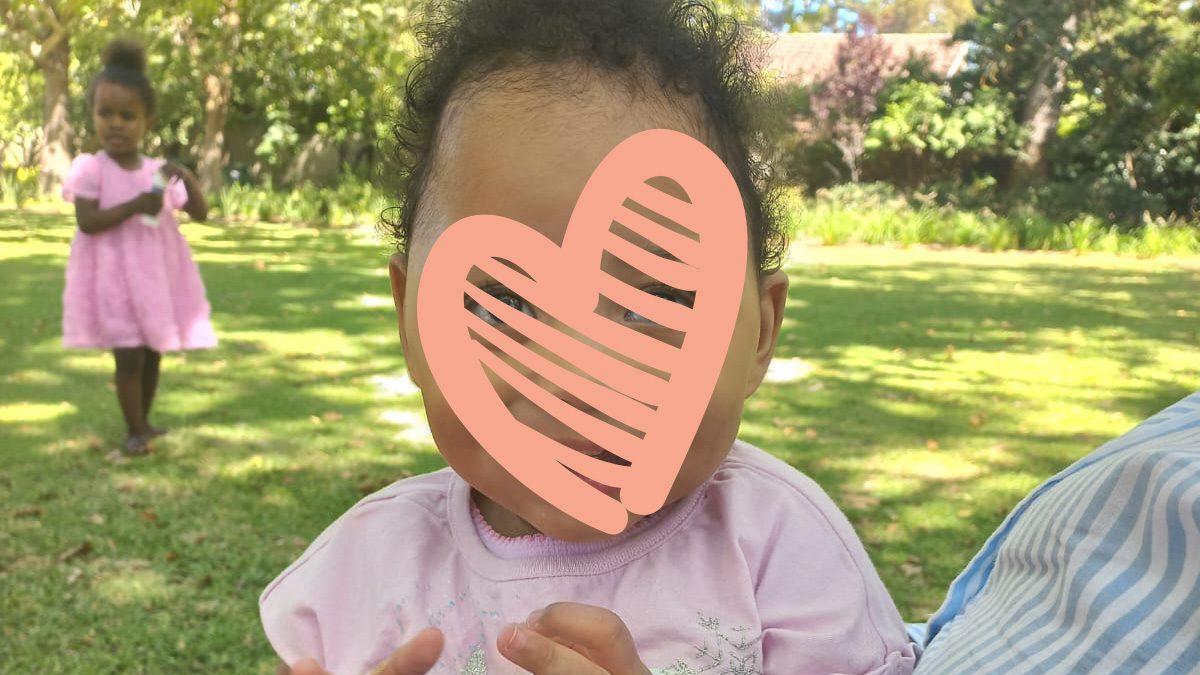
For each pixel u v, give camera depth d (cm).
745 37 131
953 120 2212
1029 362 734
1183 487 87
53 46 2062
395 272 129
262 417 527
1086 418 571
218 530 372
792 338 809
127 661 283
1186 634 82
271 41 2094
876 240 1809
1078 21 2086
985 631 105
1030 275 1338
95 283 454
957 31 2303
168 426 504
